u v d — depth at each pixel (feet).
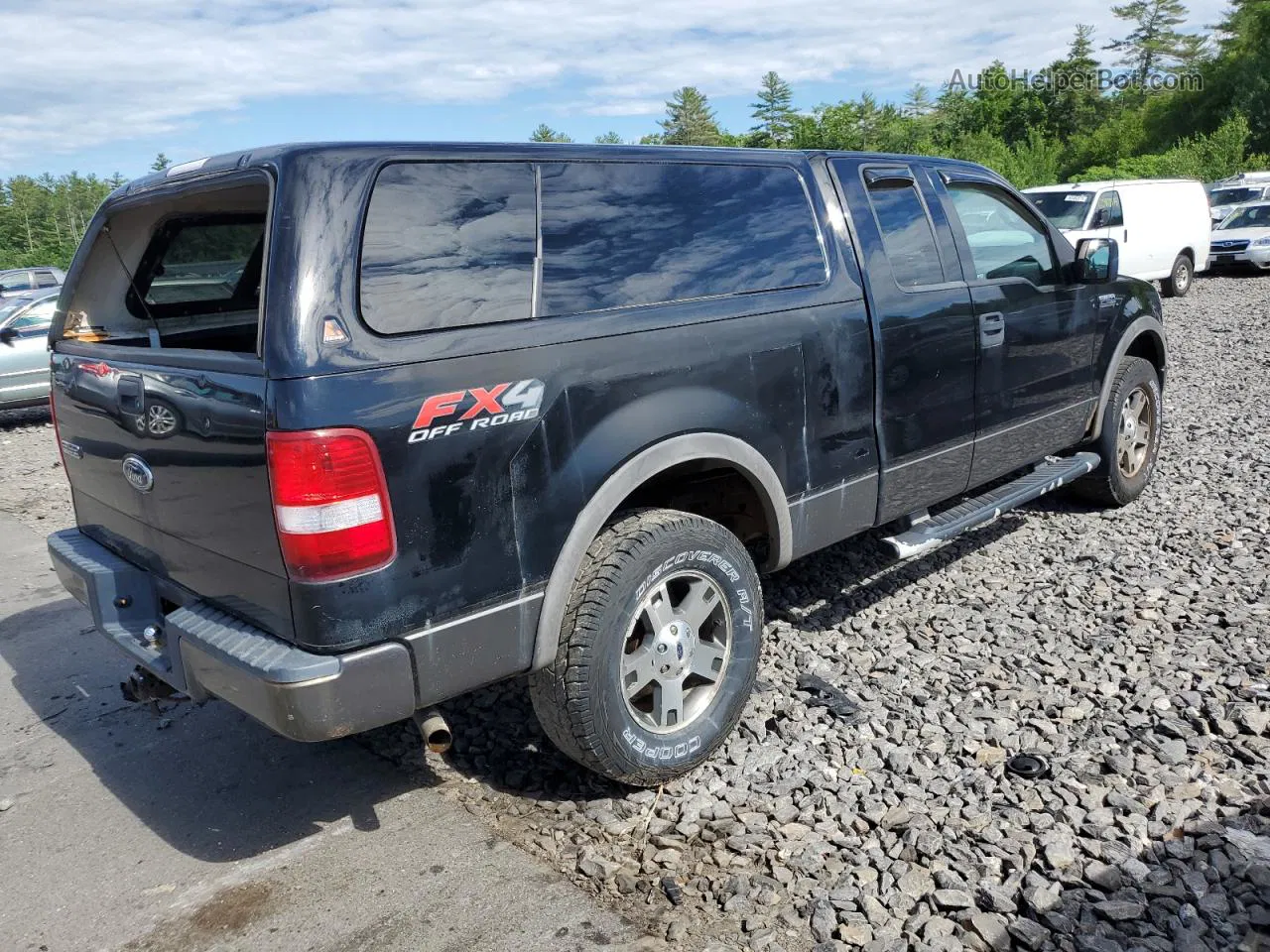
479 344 8.82
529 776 11.19
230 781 11.62
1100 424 18.07
